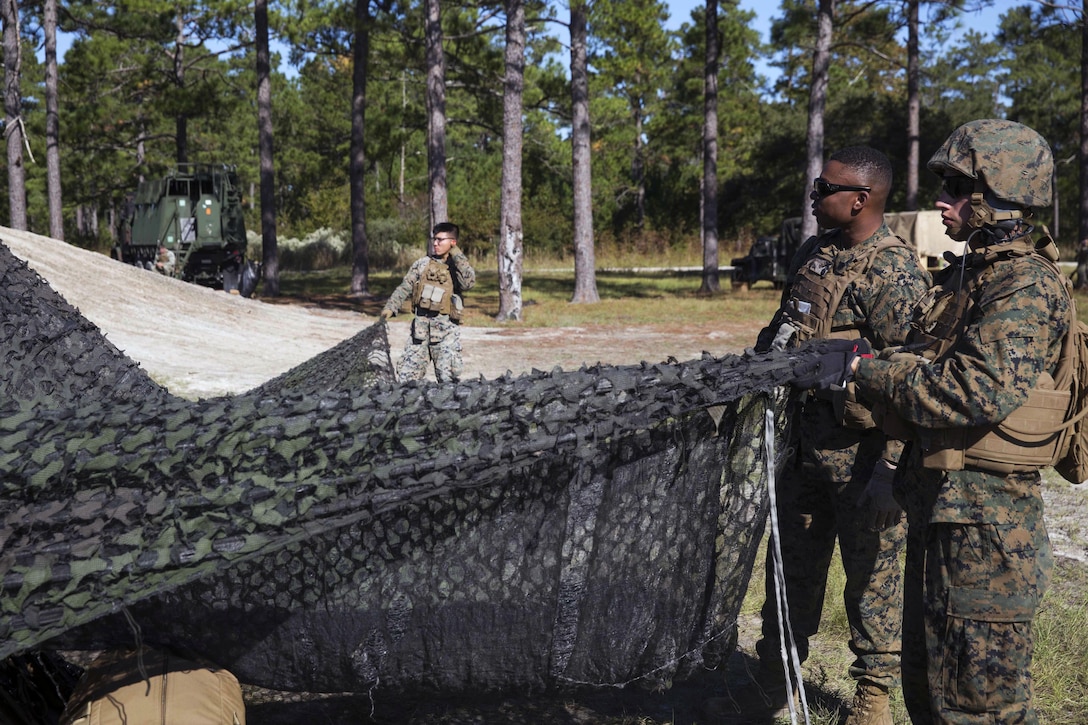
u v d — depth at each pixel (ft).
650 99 167.12
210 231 69.41
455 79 84.23
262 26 76.74
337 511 5.71
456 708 9.39
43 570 5.29
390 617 6.66
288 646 6.66
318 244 134.72
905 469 7.61
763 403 7.00
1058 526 16.49
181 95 93.40
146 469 5.53
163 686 6.08
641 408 6.25
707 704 9.65
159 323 41.55
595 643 7.02
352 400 5.89
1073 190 130.31
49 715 7.14
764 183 151.33
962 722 6.93
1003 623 6.77
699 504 6.98
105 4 92.48
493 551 6.65
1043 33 69.87
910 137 95.91
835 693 10.18
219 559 5.55
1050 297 6.67
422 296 23.45
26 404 6.27
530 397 6.03
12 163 74.59
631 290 87.15
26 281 8.65
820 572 9.41
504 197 58.54
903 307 8.60
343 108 117.39
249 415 5.74
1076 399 6.84
